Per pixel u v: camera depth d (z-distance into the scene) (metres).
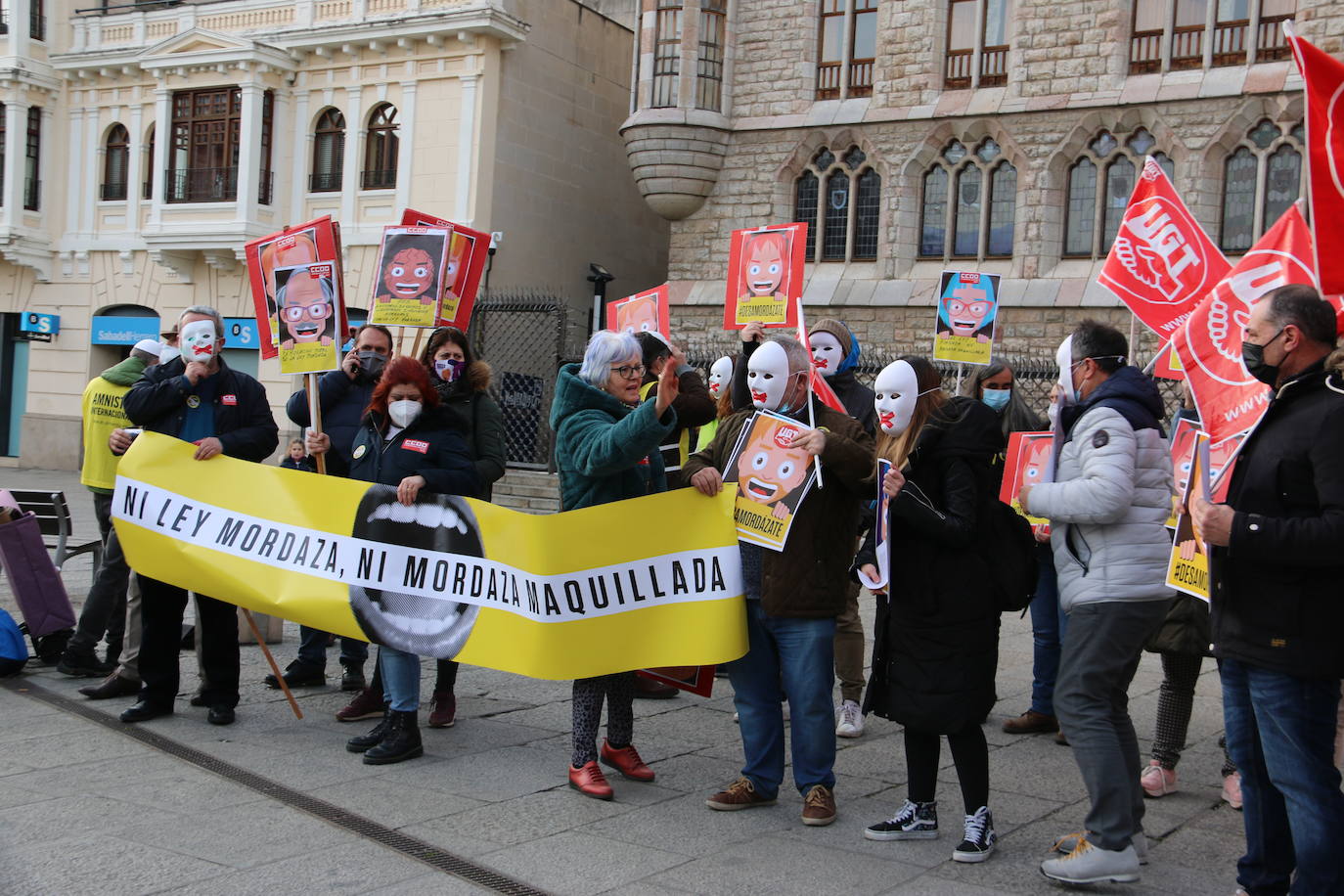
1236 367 4.38
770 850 4.79
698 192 21.78
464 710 7.10
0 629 7.23
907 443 4.87
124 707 6.71
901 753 6.38
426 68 23.36
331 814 5.09
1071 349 4.66
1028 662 8.90
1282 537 3.65
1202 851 4.93
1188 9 18.28
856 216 20.92
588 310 25.69
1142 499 4.44
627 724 5.78
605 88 26.08
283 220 24.94
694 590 5.29
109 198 27.28
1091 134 18.95
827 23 21.20
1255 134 17.73
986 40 19.89
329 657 8.41
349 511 6.12
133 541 6.40
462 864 4.56
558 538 5.52
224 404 6.65
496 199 23.22
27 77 26.89
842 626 6.71
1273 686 3.84
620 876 4.47
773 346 5.21
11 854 4.51
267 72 24.55
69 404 27.66
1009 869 4.64
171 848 4.63
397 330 23.03
